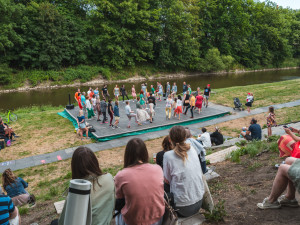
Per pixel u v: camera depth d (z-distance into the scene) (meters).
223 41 59.31
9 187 7.02
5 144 14.23
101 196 2.37
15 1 41.56
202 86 40.12
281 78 49.91
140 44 46.31
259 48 64.94
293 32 74.31
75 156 2.41
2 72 35.69
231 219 3.67
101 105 16.88
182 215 3.41
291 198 3.66
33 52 38.75
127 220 2.64
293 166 3.25
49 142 14.62
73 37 42.94
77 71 41.78
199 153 4.86
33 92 35.09
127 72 47.31
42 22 38.69
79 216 1.77
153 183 2.58
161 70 51.88
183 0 50.56
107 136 14.66
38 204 7.52
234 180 5.63
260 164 6.48
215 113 19.36
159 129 16.47
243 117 18.97
